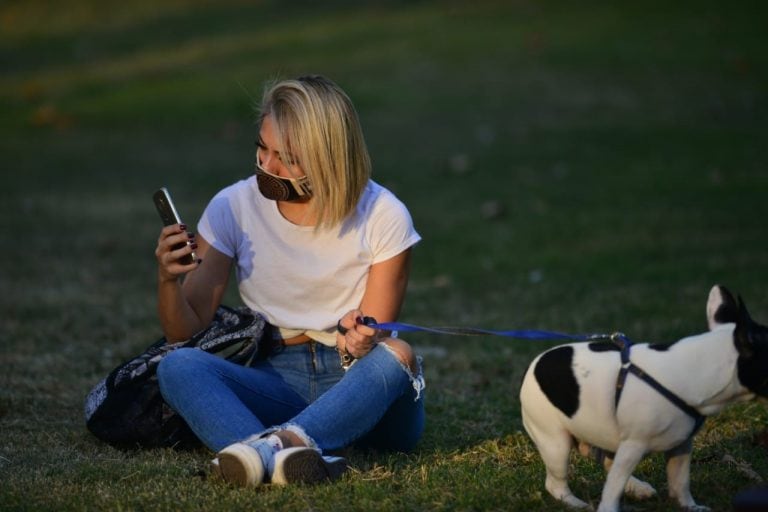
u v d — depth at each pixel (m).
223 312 5.63
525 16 28.95
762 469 5.29
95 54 27.77
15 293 10.23
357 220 5.36
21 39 30.20
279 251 5.40
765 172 16.06
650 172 16.42
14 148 19.16
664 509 4.59
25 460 5.54
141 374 5.52
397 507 4.71
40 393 6.96
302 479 4.83
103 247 12.48
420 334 8.94
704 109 20.59
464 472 5.18
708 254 11.56
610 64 23.97
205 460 5.55
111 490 4.96
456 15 29.47
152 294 10.38
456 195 15.56
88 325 9.09
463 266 11.80
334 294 5.38
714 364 4.13
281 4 32.41
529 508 4.69
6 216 14.07
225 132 20.16
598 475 5.14
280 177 5.19
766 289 9.80
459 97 21.78
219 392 5.05
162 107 22.06
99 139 19.91
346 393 5.04
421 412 5.57
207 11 31.86
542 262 11.73
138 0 33.75
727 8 28.53
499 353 8.21
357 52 25.59
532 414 4.49
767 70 23.11
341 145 5.13
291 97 5.15
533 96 21.80
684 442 4.51
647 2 29.69
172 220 5.21
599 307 9.52
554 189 15.68
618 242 12.45
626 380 4.19
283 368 5.49
